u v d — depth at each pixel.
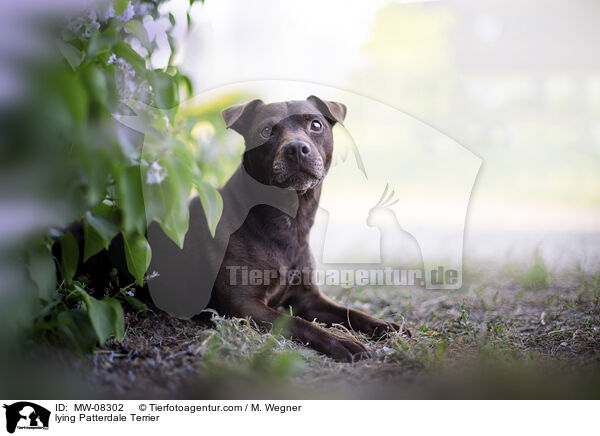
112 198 2.72
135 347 2.75
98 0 2.60
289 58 9.50
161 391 2.33
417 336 3.26
